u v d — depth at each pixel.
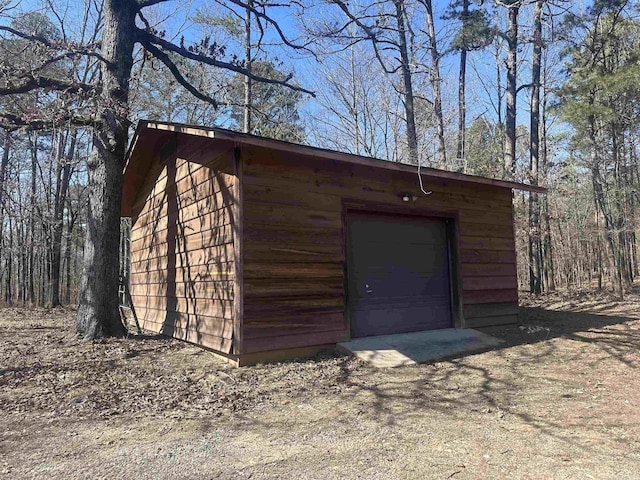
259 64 16.80
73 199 20.80
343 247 6.46
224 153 6.00
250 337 5.47
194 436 3.44
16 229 22.86
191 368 5.39
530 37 16.41
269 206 5.80
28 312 14.34
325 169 6.40
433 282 7.66
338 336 6.26
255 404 4.20
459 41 14.73
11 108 8.19
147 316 9.02
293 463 2.94
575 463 2.90
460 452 3.09
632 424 3.59
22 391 4.55
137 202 10.38
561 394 4.45
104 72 7.42
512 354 6.22
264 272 5.67
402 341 6.54
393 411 4.00
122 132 7.34
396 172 7.21
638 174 20.12
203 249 6.45
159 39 8.20
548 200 17.12
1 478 2.75
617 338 6.83
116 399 4.32
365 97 18.95
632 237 21.80
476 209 8.23
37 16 13.99
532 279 15.55
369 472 2.79
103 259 7.09
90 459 3.03
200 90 10.65
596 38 13.20
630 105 13.41
